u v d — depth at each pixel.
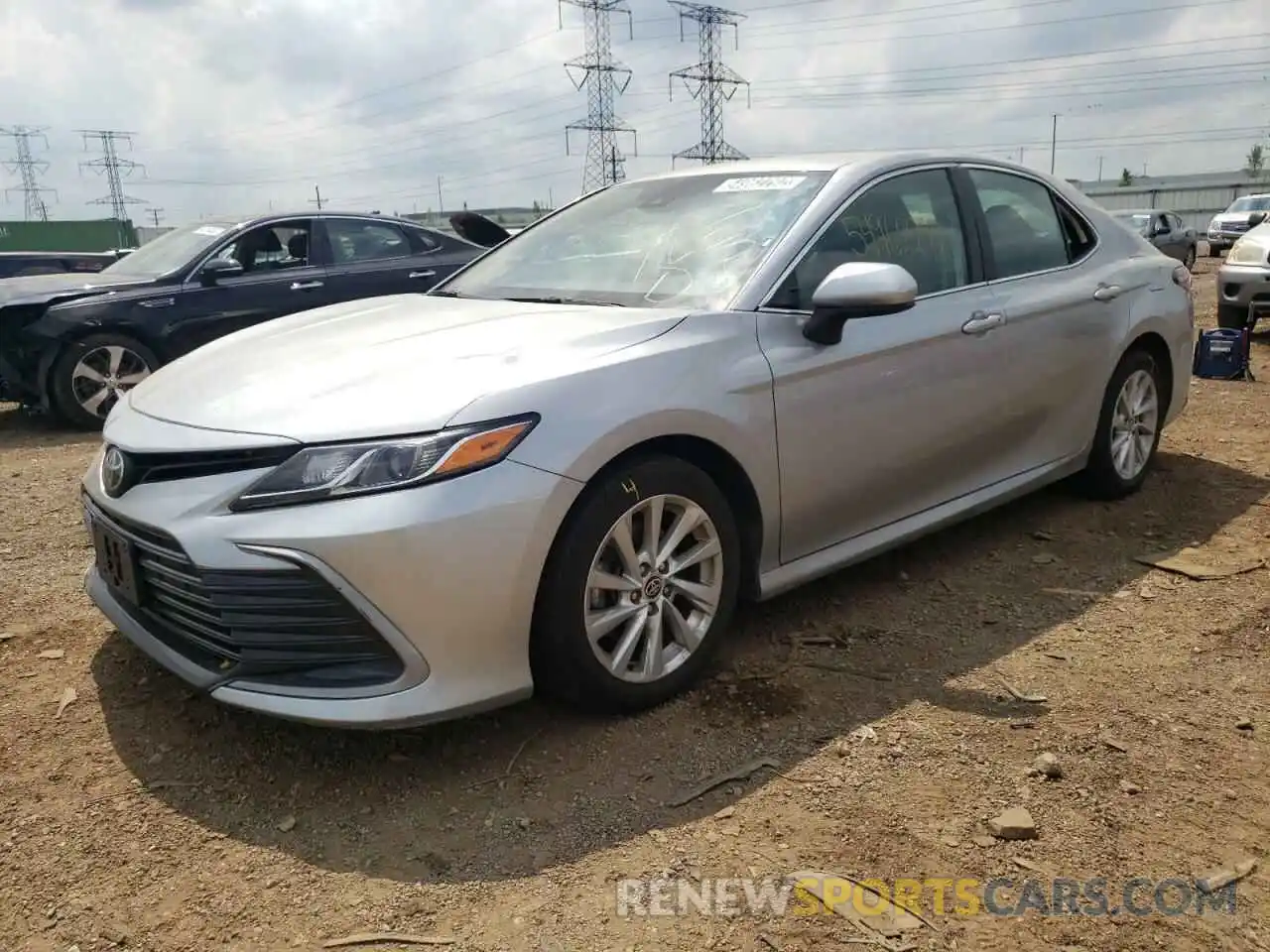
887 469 3.59
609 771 2.73
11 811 2.59
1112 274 4.66
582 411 2.71
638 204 4.06
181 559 2.60
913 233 3.82
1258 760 2.78
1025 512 4.80
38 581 4.11
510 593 2.61
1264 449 5.88
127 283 7.72
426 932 2.17
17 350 7.63
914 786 2.65
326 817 2.56
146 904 2.26
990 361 3.92
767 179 3.83
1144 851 2.41
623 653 2.89
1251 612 3.69
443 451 2.53
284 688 2.55
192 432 2.70
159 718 3.04
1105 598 3.84
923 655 3.39
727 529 3.11
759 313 3.24
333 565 2.44
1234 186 53.41
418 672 2.54
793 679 3.22
